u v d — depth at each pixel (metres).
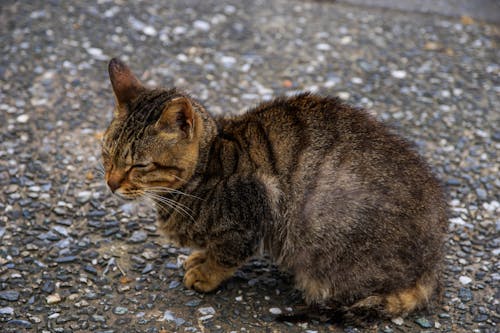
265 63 2.13
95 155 1.91
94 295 1.69
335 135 1.66
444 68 2.15
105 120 1.98
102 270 1.72
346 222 1.63
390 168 1.65
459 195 1.87
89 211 1.81
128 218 1.81
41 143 1.92
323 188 1.64
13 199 1.82
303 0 2.33
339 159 1.65
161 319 1.66
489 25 2.29
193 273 1.70
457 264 1.76
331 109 1.68
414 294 1.67
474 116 2.03
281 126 1.66
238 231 1.65
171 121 1.62
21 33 2.15
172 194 1.67
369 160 1.65
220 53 2.15
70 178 1.87
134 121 1.64
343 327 1.66
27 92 2.02
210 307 1.68
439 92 2.08
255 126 1.67
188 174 1.65
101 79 2.07
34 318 1.65
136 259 1.74
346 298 1.66
